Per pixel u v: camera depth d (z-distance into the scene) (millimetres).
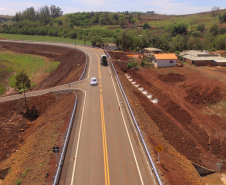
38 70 65750
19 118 33750
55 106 34625
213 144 28859
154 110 34406
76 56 72938
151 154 19625
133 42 84375
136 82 48344
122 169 17953
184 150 26688
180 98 39844
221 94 39062
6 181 19188
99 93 36000
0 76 56969
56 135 23344
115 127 24859
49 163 18625
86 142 21891
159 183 15805
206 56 63000
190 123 32531
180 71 52812
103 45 88125
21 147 26234
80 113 28531
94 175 17281
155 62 58438
